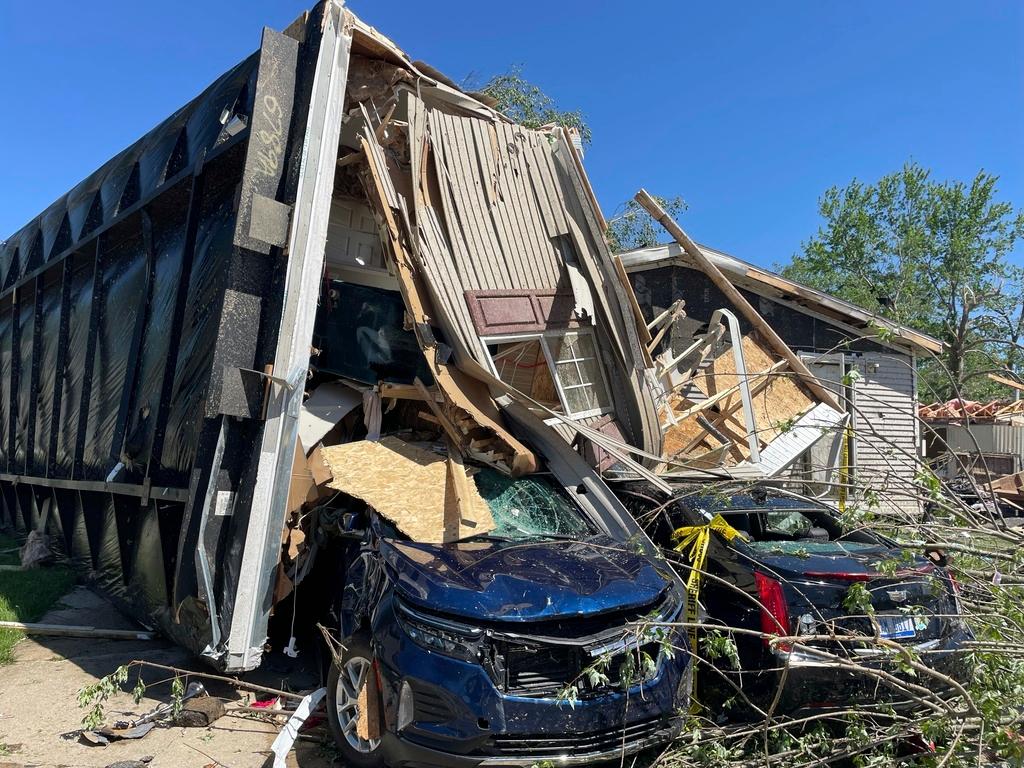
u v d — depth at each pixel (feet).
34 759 13.12
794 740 12.73
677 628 13.52
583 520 18.01
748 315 30.76
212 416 15.98
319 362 22.63
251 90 18.03
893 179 97.45
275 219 16.78
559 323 23.50
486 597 12.51
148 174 22.86
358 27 20.42
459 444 19.19
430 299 20.89
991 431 57.16
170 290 20.02
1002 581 13.52
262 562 15.96
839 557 15.38
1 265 36.55
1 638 19.49
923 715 13.12
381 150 21.91
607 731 12.09
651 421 24.47
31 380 30.32
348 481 17.29
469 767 11.33
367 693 12.84
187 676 17.42
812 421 30.19
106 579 22.13
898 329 16.48
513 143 24.56
